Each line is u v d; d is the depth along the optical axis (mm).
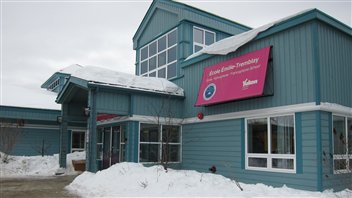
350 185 9156
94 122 12391
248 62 10898
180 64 15281
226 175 11570
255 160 10586
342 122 9648
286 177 9461
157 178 9344
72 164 16969
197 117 13359
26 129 21203
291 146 9508
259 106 10609
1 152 18266
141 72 18969
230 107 11758
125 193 8914
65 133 16594
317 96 8898
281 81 9961
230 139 11633
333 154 9055
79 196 9242
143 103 13414
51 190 10398
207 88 12430
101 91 12633
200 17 16312
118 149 14664
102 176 10727
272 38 10438
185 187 8406
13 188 10867
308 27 9375
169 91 13984
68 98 16297
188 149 13664
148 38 18578
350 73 10219
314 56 9102
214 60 12773
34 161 17906
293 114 9523
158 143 13727
